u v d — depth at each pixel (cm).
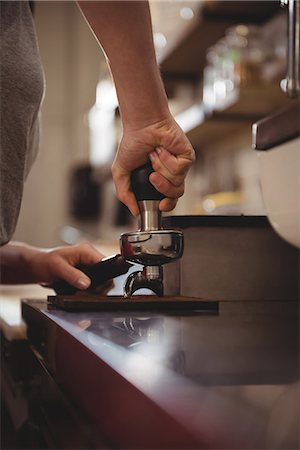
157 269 70
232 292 88
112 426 25
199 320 53
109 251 300
